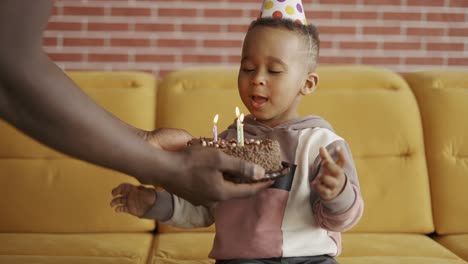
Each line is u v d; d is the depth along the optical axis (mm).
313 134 1488
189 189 993
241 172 1001
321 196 1271
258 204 1432
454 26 3342
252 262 1390
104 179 2033
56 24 3252
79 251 1791
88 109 874
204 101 2100
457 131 2092
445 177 2055
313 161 1455
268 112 1494
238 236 1427
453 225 2025
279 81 1473
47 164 2047
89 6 3258
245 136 1531
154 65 3309
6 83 808
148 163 945
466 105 2123
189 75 2197
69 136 868
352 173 1413
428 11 3332
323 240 1438
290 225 1423
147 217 1531
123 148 915
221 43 3309
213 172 987
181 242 1881
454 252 1876
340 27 3320
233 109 2086
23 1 788
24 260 1666
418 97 2188
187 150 993
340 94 2119
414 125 2090
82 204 2012
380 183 2027
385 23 3326
